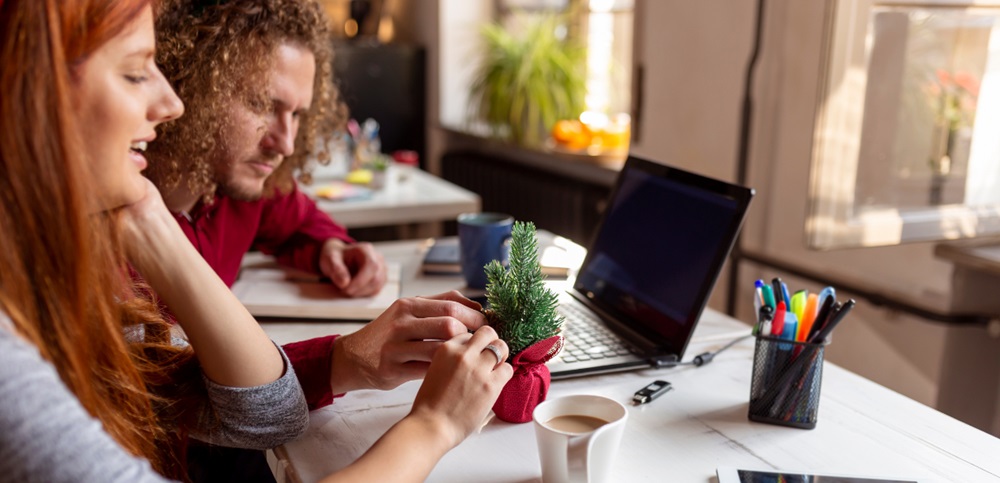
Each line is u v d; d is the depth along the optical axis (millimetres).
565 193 3115
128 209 800
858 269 1945
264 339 874
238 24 1220
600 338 1154
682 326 1078
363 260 1395
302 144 1541
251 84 1252
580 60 3346
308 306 1262
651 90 2395
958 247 1736
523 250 904
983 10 1612
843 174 1612
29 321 630
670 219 1194
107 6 641
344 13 4371
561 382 1029
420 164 4191
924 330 1825
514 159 3766
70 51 626
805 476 793
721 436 887
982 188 1725
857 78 1566
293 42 1288
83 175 635
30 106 595
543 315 898
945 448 866
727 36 2070
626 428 903
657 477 796
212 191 1321
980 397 1858
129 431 790
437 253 1570
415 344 917
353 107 3967
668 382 1028
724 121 2113
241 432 856
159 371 885
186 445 913
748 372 1074
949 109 1656
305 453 849
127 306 869
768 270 2096
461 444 860
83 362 678
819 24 1789
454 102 4016
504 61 3379
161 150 1263
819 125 1583
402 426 771
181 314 830
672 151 2332
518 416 908
